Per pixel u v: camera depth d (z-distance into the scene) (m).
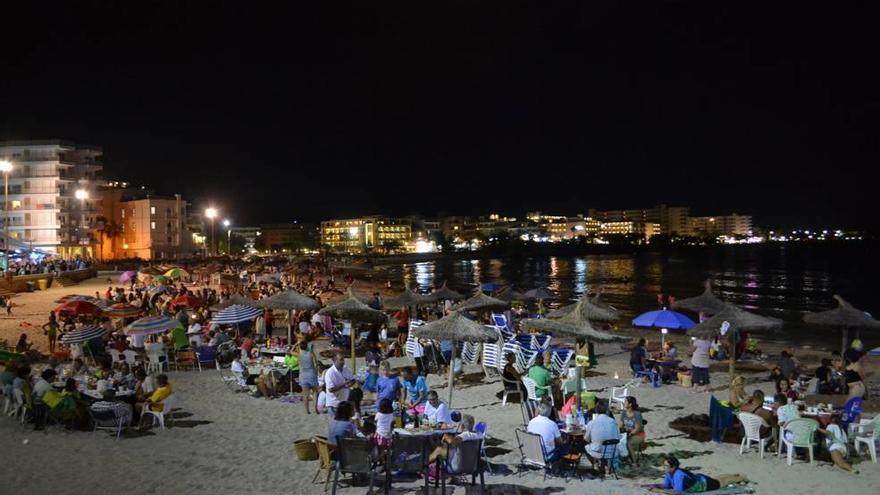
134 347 21.38
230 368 20.47
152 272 53.22
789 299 60.84
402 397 13.24
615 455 11.01
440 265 169.75
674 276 103.12
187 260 100.38
